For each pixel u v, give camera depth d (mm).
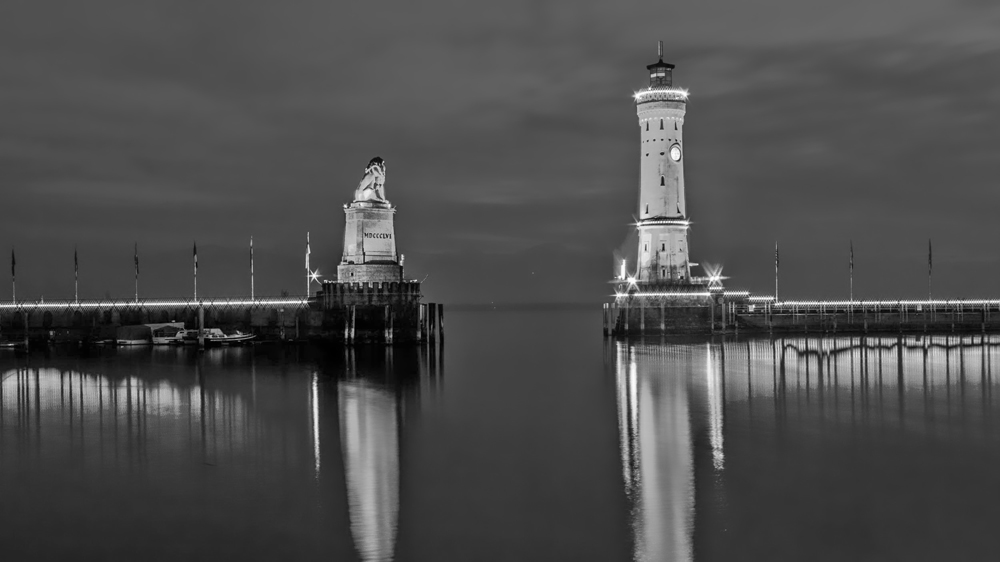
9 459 52969
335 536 39625
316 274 139250
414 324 121062
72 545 38594
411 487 47094
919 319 156375
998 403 73188
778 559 36781
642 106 142250
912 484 47000
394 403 74500
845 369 99625
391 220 121938
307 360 105750
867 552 37469
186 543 38844
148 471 50188
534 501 44500
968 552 37375
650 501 44312
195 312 130500
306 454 54500
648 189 143000
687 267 144500
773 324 152625
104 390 80500
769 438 58719
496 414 69312
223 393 79062
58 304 135250
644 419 66562
